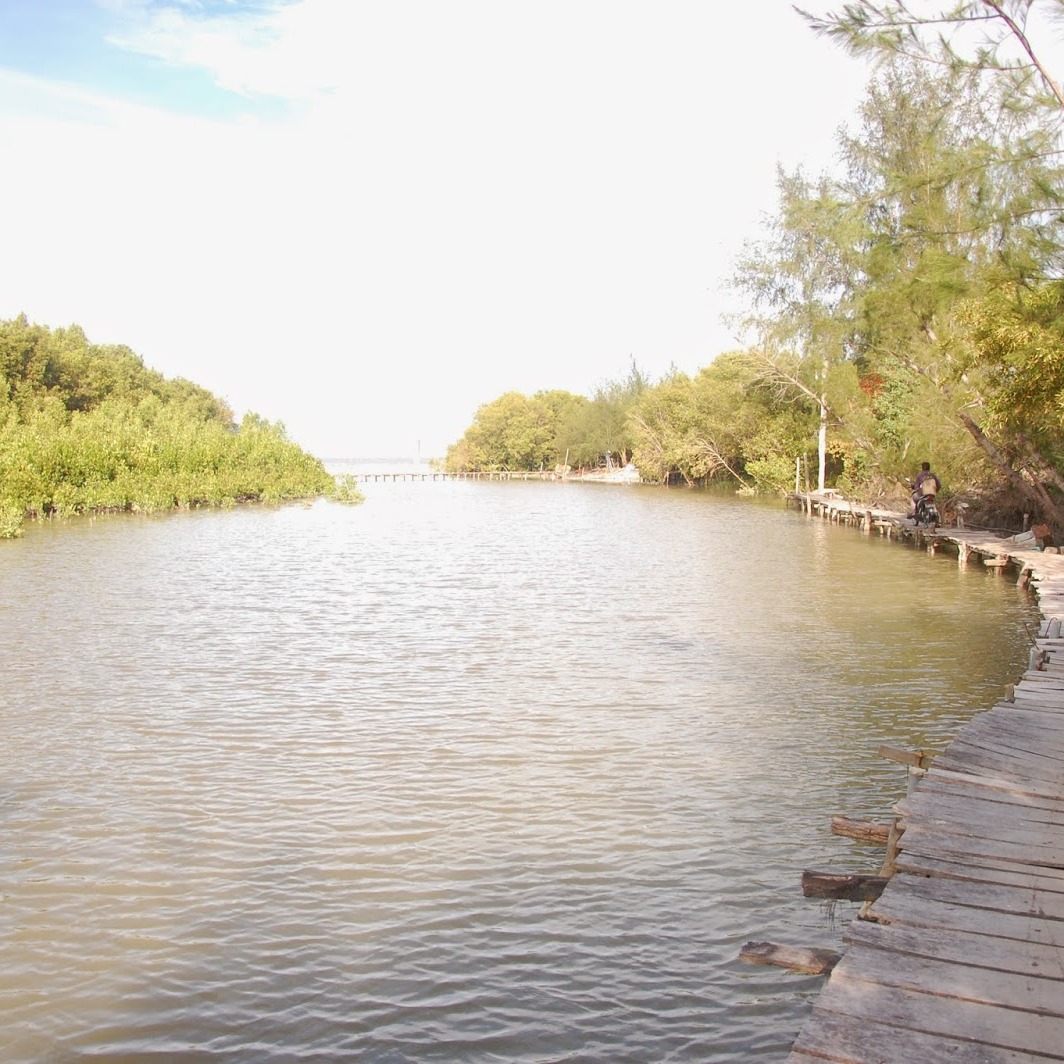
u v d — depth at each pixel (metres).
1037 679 10.54
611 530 39.38
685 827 8.25
